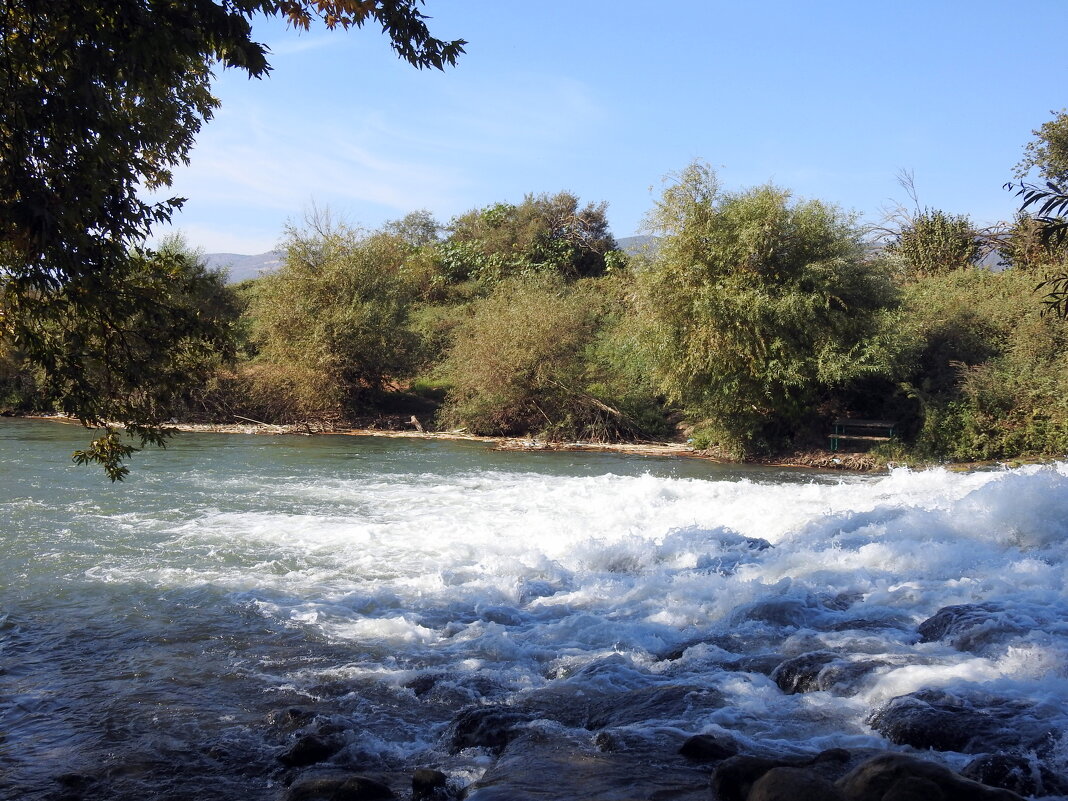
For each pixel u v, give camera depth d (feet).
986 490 35.55
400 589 30.50
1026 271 93.56
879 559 31.30
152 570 32.45
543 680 22.33
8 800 15.83
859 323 75.05
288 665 23.31
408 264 146.51
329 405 100.01
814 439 78.13
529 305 93.81
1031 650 20.88
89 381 24.32
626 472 66.33
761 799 13.43
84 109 19.88
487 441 88.07
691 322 77.10
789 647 23.58
